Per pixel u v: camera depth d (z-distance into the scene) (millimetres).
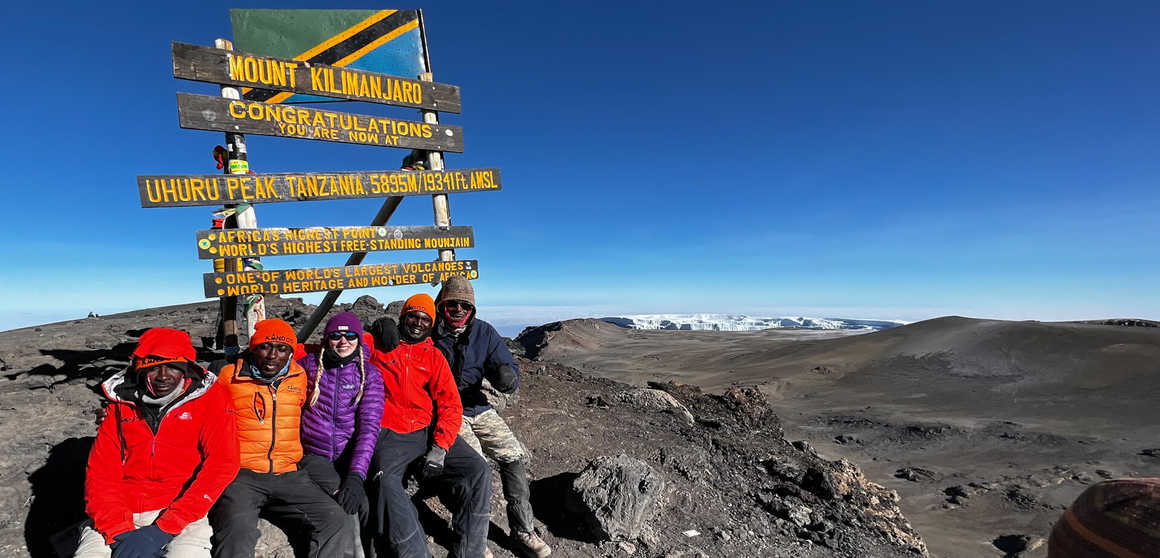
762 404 12617
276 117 5309
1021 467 35406
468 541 3898
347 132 5777
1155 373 64188
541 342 167625
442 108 6574
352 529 3453
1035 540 18953
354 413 3732
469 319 4492
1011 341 90375
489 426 4453
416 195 6266
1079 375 69812
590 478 5332
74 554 2854
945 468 36000
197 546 3037
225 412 3250
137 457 3086
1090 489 2070
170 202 4719
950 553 18047
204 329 9219
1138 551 1726
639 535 5125
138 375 3068
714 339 190000
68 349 7277
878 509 8617
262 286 5266
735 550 5512
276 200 5285
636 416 8852
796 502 7281
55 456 4121
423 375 3979
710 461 7641
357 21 6113
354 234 5773
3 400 5051
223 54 5035
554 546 4801
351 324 3633
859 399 71500
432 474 3773
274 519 3627
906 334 113312
